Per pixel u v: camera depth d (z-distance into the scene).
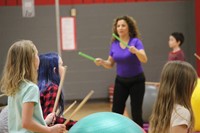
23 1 6.32
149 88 5.08
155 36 8.04
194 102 3.79
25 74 2.34
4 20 7.45
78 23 7.73
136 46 4.30
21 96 2.29
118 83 4.41
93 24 7.79
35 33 7.54
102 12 7.80
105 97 7.91
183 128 2.40
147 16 7.98
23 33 7.51
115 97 4.44
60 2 7.61
